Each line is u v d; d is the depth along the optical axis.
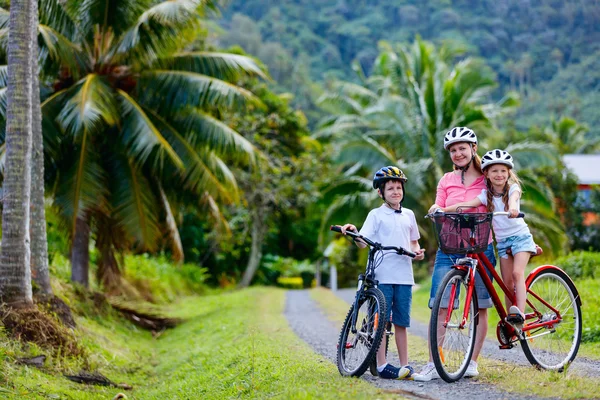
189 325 15.48
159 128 15.27
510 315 5.86
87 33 14.27
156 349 13.20
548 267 6.40
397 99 25.05
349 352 5.98
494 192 6.05
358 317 5.96
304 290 28.59
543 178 30.22
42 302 10.05
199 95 14.70
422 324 12.16
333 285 31.95
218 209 17.80
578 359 7.35
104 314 14.07
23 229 9.11
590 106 91.50
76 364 9.12
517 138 40.81
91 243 20.27
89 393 8.20
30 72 9.31
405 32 124.25
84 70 14.50
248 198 28.09
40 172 10.35
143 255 23.48
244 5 132.12
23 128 9.17
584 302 10.95
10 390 7.16
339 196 25.53
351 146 23.89
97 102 13.05
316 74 111.38
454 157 6.12
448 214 5.60
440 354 5.68
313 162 29.86
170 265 25.73
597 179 37.28
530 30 127.25
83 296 13.56
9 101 9.16
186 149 15.16
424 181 24.22
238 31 91.50
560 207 31.33
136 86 15.30
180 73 14.96
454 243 5.63
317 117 74.19
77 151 14.09
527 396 5.02
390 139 25.06
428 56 26.75
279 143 31.52
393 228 5.97
